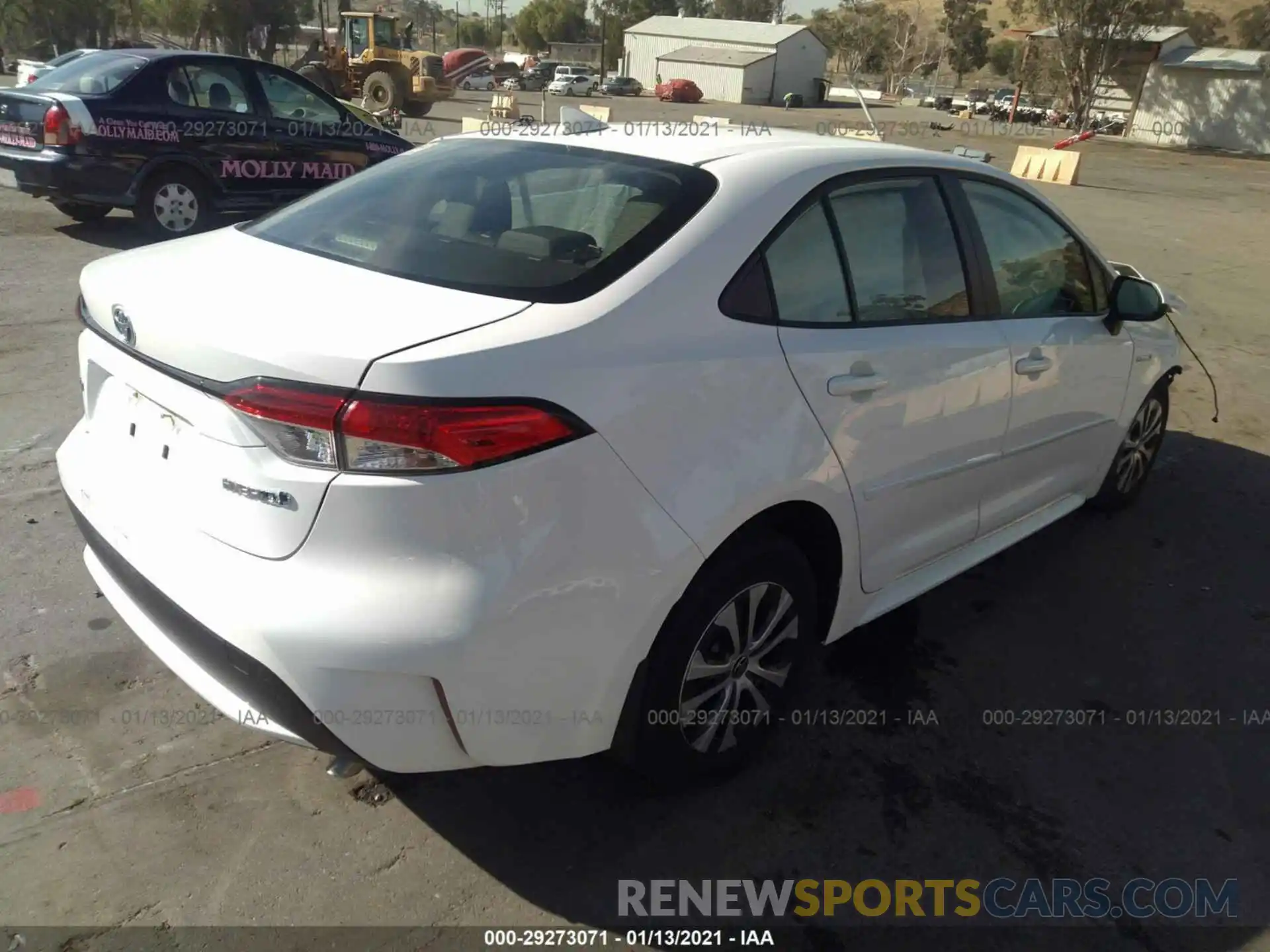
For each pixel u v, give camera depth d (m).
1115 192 21.12
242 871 2.42
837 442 2.69
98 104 8.22
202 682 2.28
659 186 2.65
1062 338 3.66
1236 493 5.21
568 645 2.16
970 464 3.31
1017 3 49.59
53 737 2.81
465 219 2.70
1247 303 10.20
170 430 2.30
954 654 3.58
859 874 2.56
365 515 1.97
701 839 2.63
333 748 2.11
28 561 3.67
